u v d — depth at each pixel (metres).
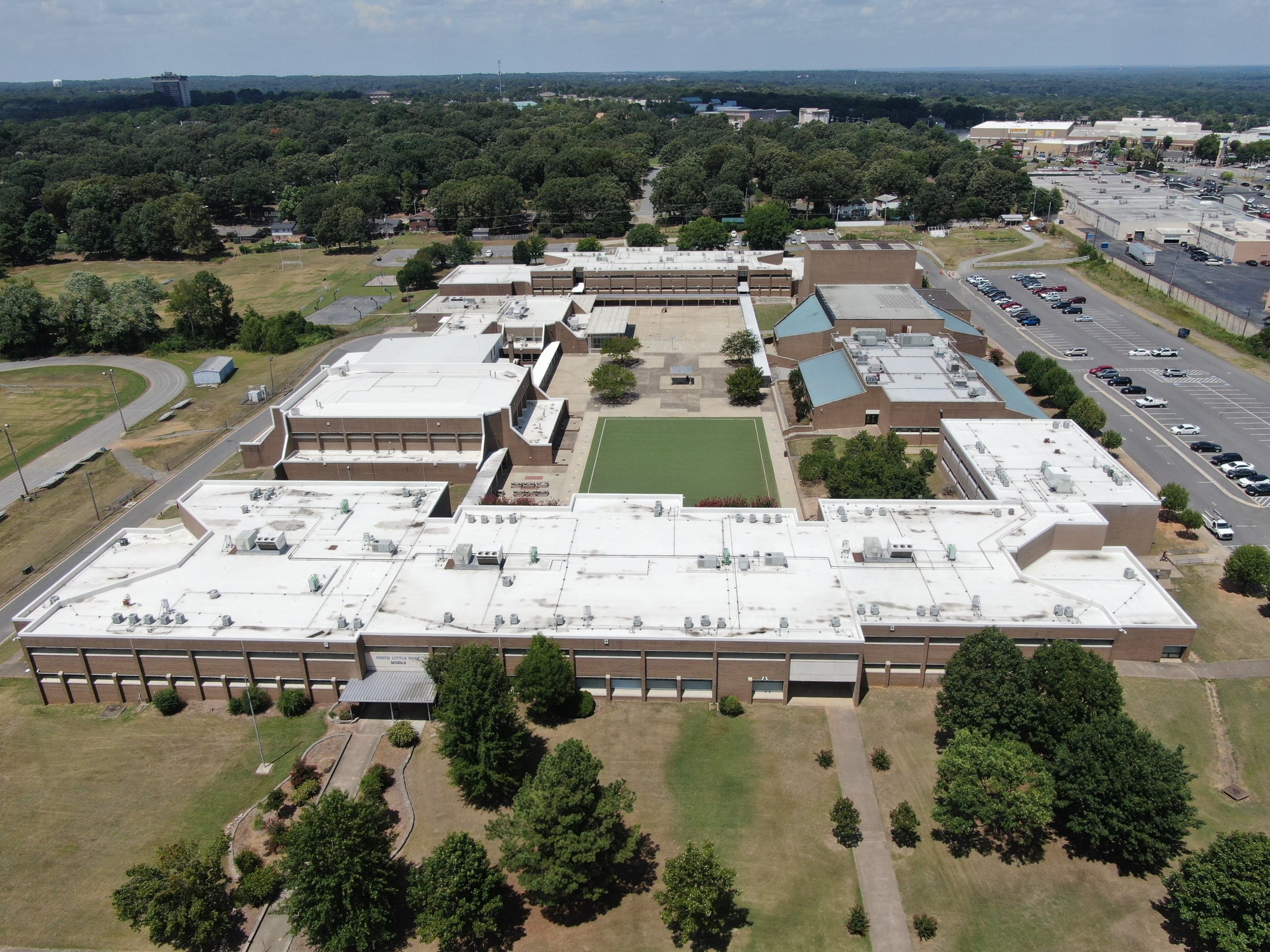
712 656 93.31
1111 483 121.19
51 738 93.44
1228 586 112.94
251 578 104.94
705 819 81.50
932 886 74.81
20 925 73.44
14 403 189.62
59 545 132.88
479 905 69.06
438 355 175.38
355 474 148.50
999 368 186.12
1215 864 67.12
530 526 114.75
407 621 96.69
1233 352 195.25
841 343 177.88
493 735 81.06
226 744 91.94
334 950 67.75
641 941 70.81
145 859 79.12
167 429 173.62
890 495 121.25
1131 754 74.75
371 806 73.44
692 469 148.62
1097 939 70.00
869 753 88.69
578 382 188.00
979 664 85.31
